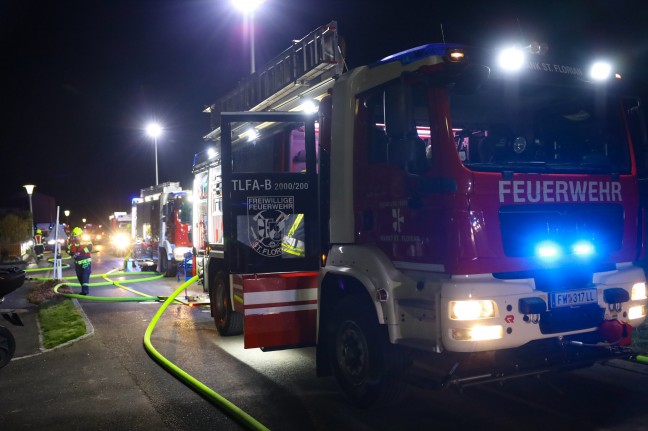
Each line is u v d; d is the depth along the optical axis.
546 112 4.98
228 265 6.09
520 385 5.79
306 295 6.14
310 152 6.34
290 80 7.07
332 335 5.55
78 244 13.88
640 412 4.97
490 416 5.01
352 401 5.31
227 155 6.16
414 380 4.70
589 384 5.73
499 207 4.43
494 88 4.75
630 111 5.35
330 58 6.18
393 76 4.75
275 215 6.24
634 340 6.68
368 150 5.19
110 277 20.25
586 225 4.80
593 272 4.77
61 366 7.20
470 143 4.88
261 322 5.98
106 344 8.40
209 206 9.91
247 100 8.77
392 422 4.95
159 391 6.04
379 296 4.84
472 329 4.23
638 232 5.14
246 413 5.25
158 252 19.98
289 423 5.02
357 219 5.30
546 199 4.60
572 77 5.00
